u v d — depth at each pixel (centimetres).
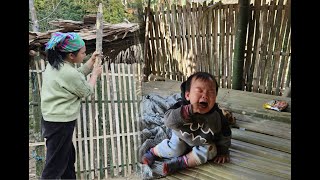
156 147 225
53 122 204
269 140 260
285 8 357
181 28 449
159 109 288
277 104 319
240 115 319
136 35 329
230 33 405
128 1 346
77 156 235
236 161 228
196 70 442
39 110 235
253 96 367
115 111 244
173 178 210
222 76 423
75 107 210
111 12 334
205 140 219
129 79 250
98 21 241
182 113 216
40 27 307
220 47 418
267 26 376
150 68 484
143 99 303
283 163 223
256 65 395
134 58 322
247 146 253
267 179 202
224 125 226
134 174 234
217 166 221
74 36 208
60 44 205
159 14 468
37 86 235
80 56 213
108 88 243
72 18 319
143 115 271
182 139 220
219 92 389
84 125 236
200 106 214
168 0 489
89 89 212
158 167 220
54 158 204
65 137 206
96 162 239
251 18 388
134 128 247
